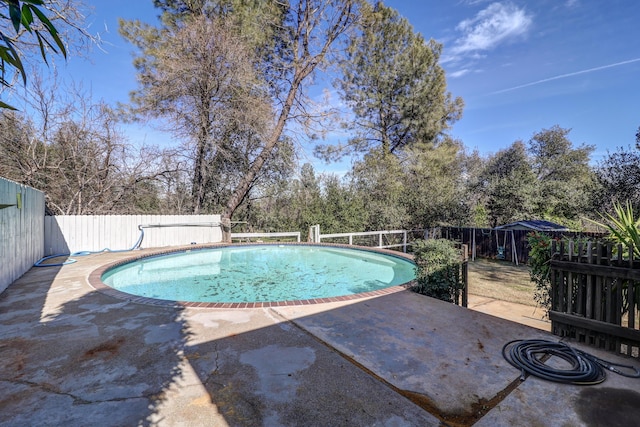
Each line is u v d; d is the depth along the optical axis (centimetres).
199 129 1267
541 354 288
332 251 1102
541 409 208
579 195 1166
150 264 916
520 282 739
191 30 1159
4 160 982
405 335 329
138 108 1252
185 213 1381
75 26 513
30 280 577
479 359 276
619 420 196
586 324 305
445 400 217
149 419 195
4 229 502
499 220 1327
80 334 328
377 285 738
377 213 1312
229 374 248
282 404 210
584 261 311
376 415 200
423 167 1580
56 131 1063
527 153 2095
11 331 335
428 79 1686
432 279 491
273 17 1325
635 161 921
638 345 274
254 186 1496
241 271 874
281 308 419
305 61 1361
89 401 213
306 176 1501
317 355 282
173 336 323
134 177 1247
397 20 1664
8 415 198
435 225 1259
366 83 1775
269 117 1305
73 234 946
